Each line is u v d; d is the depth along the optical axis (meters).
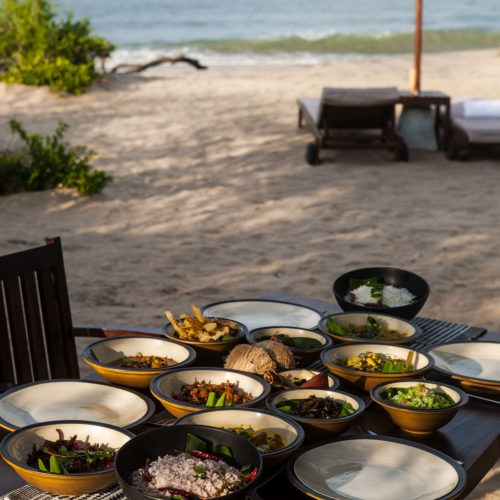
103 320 4.84
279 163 9.57
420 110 10.45
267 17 47.16
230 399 1.74
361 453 1.58
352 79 16.48
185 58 18.42
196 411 1.62
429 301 5.21
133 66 17.70
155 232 6.91
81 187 7.94
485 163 9.65
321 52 27.83
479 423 1.81
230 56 26.59
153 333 2.59
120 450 1.37
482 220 7.22
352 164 9.59
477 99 11.36
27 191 8.20
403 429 1.76
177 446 1.44
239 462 1.42
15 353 2.54
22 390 1.83
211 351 2.12
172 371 1.84
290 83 15.74
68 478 1.38
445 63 19.98
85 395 1.84
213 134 11.04
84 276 5.70
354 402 1.70
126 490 1.28
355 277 2.62
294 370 1.94
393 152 10.25
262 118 12.12
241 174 9.05
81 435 1.58
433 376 2.04
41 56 14.45
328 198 8.05
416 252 6.30
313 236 6.78
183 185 8.57
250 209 7.67
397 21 44.03
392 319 2.32
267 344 2.01
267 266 5.99
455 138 9.83
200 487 1.29
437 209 7.62
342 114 9.40
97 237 6.73
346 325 2.33
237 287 5.51
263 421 1.60
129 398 1.81
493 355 2.17
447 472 1.50
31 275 2.60
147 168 9.26
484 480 3.19
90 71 14.22
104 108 12.82
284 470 1.56
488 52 23.02
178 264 6.04
